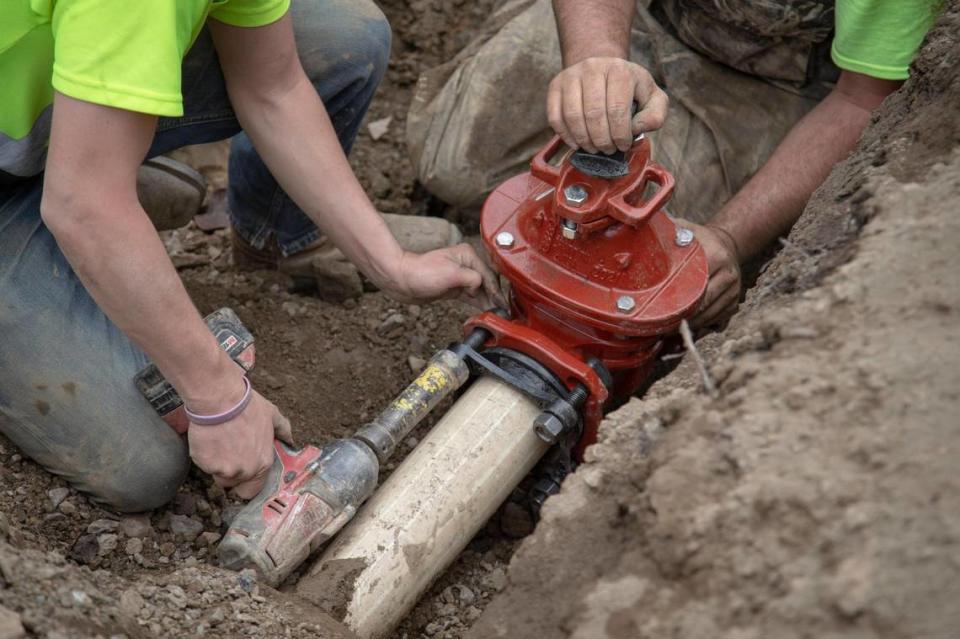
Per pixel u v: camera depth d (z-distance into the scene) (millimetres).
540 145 2910
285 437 2045
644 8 2967
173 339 1742
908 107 2133
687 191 2836
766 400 1438
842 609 1174
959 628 1126
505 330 2135
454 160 2912
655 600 1339
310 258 2768
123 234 1651
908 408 1340
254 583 1857
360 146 3350
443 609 2164
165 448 2107
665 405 1609
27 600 1475
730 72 2902
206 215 3086
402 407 2059
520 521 2295
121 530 2117
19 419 2059
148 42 1552
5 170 2014
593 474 1622
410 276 2154
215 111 2305
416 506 1975
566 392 2100
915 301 1479
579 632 1370
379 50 2520
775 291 1805
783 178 2529
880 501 1250
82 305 2104
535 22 2936
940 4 2244
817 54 2836
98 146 1598
